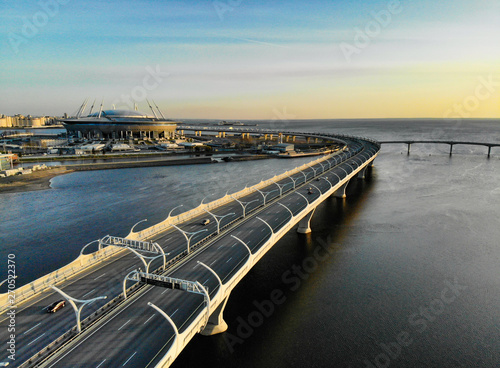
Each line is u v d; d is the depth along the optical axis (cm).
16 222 9525
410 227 9606
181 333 3572
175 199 12088
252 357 4638
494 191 13762
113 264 5572
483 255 7706
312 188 10862
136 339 3709
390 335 5078
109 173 17688
